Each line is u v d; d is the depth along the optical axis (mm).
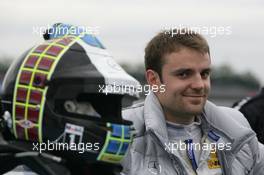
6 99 3592
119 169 3730
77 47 3598
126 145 3652
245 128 4562
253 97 7105
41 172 3420
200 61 4273
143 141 4414
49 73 3506
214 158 4496
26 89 3529
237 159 4641
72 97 3475
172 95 4312
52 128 3498
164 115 4438
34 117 3516
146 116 4379
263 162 4836
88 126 3516
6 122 3598
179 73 4285
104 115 3676
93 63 3557
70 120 3498
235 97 17594
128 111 4512
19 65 3592
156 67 4406
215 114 4566
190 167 4418
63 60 3525
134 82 3615
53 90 3494
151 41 4465
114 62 3670
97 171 3631
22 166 3738
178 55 4273
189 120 4465
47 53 3561
